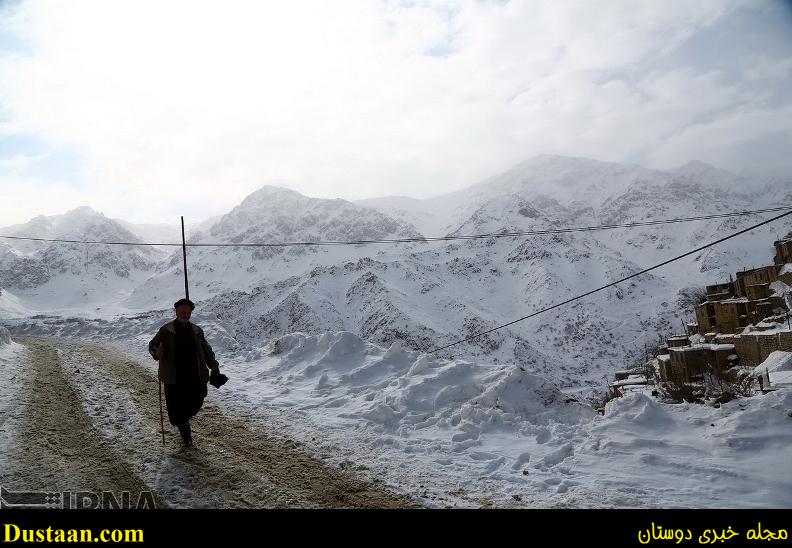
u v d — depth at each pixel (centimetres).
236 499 512
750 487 523
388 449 680
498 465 623
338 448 682
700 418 703
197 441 693
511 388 848
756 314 5931
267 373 1202
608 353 19338
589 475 579
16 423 754
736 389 888
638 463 598
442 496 530
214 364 666
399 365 1083
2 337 1653
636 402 759
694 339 7062
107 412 836
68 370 1223
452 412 808
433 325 19912
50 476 559
